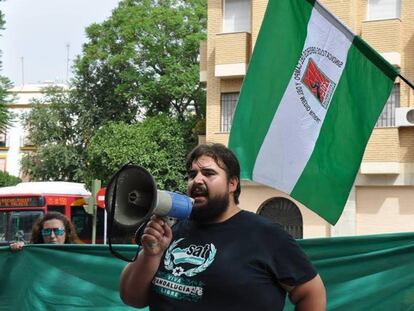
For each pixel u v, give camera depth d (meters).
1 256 6.55
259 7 28.25
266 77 6.07
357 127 6.36
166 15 34.81
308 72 6.23
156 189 3.38
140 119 38.50
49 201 24.75
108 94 38.78
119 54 35.97
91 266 6.25
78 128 40.28
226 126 28.97
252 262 3.56
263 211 28.08
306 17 6.20
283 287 3.64
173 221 3.75
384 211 26.06
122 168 3.48
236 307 3.51
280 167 6.07
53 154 41.31
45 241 7.39
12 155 63.00
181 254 3.65
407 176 25.69
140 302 3.83
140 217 3.41
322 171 6.23
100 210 26.53
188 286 3.57
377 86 6.39
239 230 3.64
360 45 6.35
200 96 35.09
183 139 33.78
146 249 3.65
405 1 26.19
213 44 29.33
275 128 6.09
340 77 6.35
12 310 6.50
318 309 3.65
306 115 6.20
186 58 35.22
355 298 5.32
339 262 5.37
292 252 3.63
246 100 6.01
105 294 6.18
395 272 5.29
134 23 35.34
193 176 3.75
